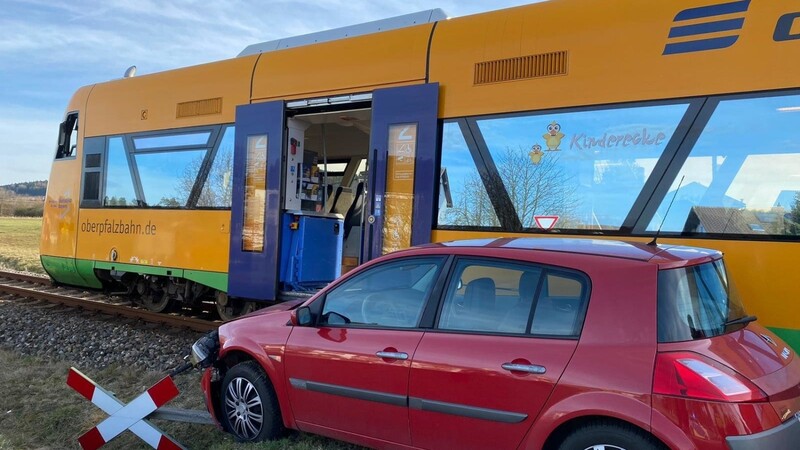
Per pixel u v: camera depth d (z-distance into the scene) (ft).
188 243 25.93
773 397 9.00
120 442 14.74
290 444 13.37
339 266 26.61
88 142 30.73
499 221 18.03
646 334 9.50
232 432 14.40
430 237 19.06
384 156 20.27
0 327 27.43
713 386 8.80
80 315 29.60
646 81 16.01
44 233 33.09
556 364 9.89
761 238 14.26
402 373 11.44
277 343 13.48
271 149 23.44
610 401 9.27
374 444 12.10
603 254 10.63
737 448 8.50
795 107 14.05
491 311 11.14
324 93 22.20
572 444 9.67
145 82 28.53
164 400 13.73
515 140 17.95
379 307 12.56
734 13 14.99
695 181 15.17
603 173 16.48
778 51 14.33
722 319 10.21
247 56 25.30
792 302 13.87
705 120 15.12
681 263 10.34
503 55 18.39
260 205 23.58
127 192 28.58
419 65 19.99
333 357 12.48
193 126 26.20
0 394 18.15
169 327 27.04
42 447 14.67
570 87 17.13
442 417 10.97
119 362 21.76
